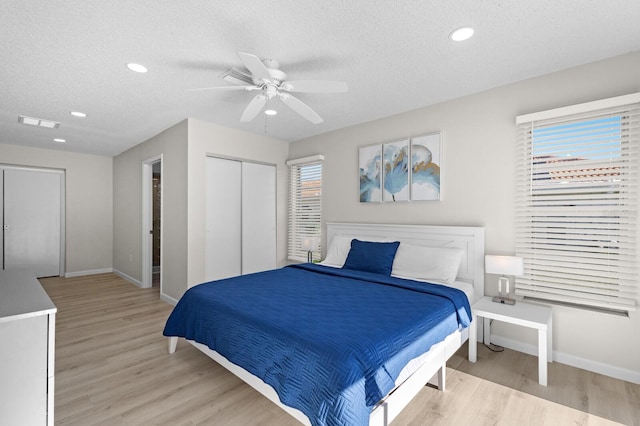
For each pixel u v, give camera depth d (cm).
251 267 444
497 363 247
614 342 228
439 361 203
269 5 171
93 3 168
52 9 173
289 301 216
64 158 552
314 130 427
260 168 455
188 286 370
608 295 230
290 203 489
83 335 297
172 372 231
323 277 294
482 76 261
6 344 119
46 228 542
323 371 140
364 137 389
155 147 444
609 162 229
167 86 278
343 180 412
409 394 171
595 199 237
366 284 267
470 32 197
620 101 219
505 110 279
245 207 436
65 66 240
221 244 409
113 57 227
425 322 188
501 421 177
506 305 253
